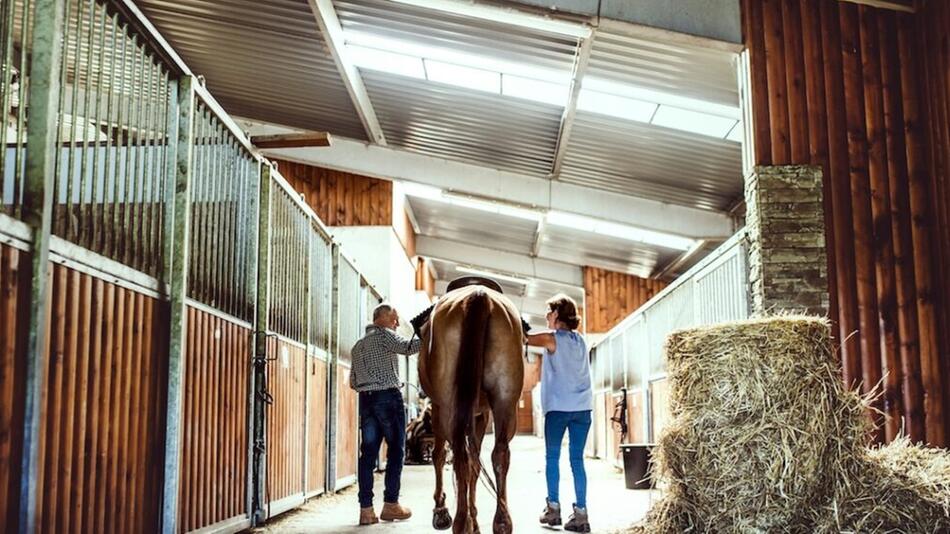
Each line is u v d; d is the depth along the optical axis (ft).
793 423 12.96
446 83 30.01
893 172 20.07
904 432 19.12
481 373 12.76
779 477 12.87
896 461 13.58
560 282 61.31
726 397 13.30
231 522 15.71
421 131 36.29
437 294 82.17
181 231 12.80
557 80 27.22
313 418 23.61
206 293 14.48
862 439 13.24
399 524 18.04
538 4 21.29
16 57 18.80
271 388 18.57
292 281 21.06
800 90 20.30
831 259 19.74
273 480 18.71
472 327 12.87
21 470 8.33
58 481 9.20
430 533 16.57
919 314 19.54
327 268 26.25
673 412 14.30
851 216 19.92
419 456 42.11
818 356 13.25
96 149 10.33
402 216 53.42
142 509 11.64
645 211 38.58
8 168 13.89
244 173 17.03
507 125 32.89
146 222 11.91
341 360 27.99
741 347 13.32
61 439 9.27
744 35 20.61
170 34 30.86
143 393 11.66
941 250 19.47
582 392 16.93
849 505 12.73
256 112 38.75
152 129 12.36
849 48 20.48
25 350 8.43
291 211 20.99
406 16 25.25
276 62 31.71
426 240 63.05
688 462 13.55
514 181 39.11
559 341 16.99
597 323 59.00
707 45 20.74
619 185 37.40
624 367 41.60
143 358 11.68
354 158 40.19
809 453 12.85
